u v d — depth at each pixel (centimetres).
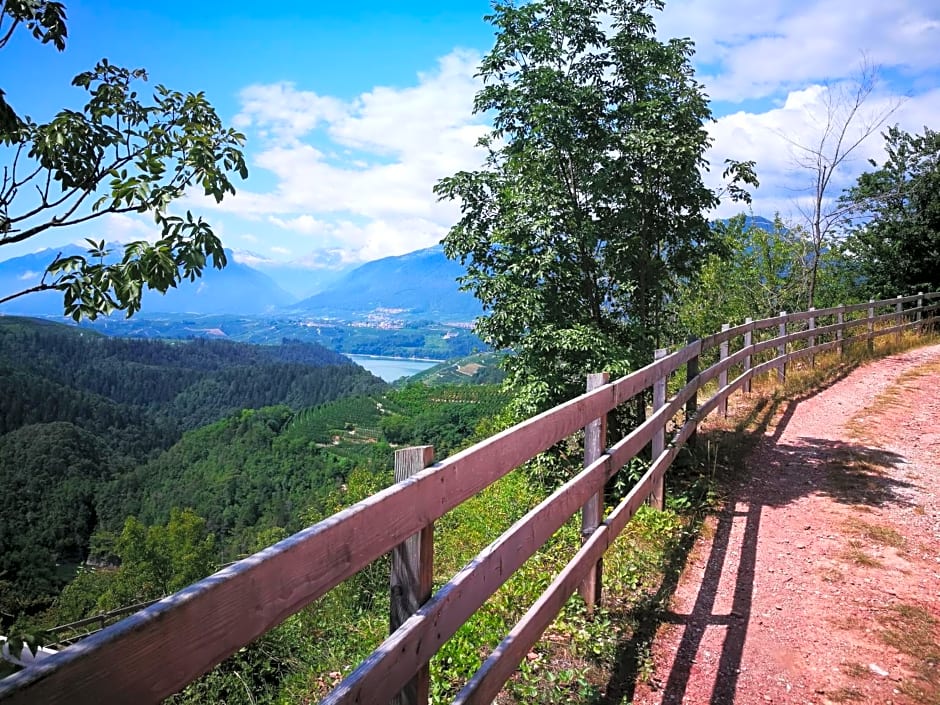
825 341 1455
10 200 411
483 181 813
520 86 779
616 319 852
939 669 333
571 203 779
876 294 2158
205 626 112
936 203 1945
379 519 164
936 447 753
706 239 810
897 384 1113
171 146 440
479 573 222
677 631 371
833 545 494
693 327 1750
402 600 188
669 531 512
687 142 697
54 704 85
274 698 496
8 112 344
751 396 1042
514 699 301
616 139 741
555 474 779
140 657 99
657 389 534
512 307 754
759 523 544
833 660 341
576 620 364
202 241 416
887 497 596
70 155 446
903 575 443
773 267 1870
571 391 776
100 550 7200
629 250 786
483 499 948
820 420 902
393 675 167
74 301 383
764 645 356
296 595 135
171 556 3822
